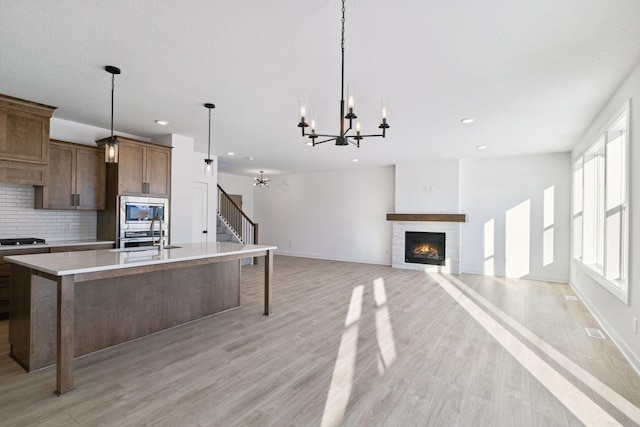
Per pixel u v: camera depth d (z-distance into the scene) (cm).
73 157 447
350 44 249
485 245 695
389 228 832
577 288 533
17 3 201
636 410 212
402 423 195
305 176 973
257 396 222
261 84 326
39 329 258
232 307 430
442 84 320
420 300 482
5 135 360
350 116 236
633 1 194
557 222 632
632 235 283
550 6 200
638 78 273
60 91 347
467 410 209
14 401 212
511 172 674
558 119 423
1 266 371
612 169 360
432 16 212
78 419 195
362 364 272
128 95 360
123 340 313
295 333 342
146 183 492
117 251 338
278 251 1023
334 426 191
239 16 214
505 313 422
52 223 452
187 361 274
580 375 258
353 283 598
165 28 229
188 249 361
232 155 702
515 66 280
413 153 659
